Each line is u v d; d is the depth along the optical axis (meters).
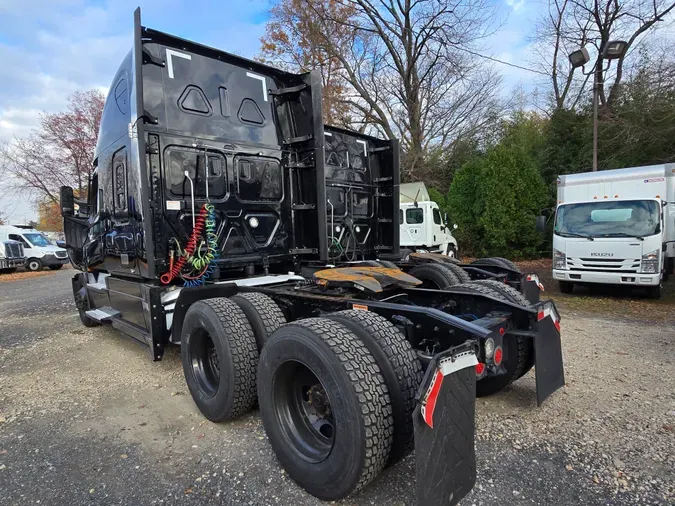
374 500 2.48
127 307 4.72
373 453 2.24
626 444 3.03
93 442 3.31
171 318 4.18
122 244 4.77
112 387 4.46
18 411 3.94
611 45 11.62
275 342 2.70
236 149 4.66
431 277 5.88
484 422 3.39
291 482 2.70
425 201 14.91
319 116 4.93
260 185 4.88
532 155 19.61
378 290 3.54
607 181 9.91
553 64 23.81
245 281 4.57
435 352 2.79
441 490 2.13
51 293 12.62
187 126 4.31
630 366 4.65
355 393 2.25
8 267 21.16
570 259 9.37
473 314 3.66
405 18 21.59
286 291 3.87
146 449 3.17
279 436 2.70
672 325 6.59
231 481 2.73
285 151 5.11
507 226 15.62
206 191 4.41
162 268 4.14
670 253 9.88
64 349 5.99
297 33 24.42
